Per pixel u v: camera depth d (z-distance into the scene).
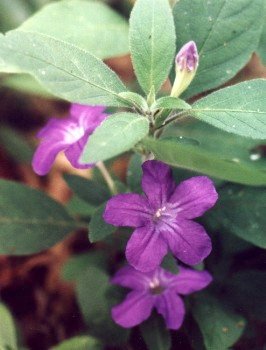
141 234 0.12
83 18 0.15
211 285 0.15
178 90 0.12
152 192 0.12
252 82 0.12
